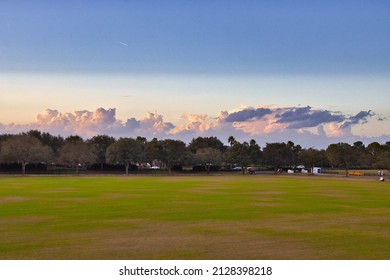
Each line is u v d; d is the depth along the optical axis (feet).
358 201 206.18
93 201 198.59
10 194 235.40
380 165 632.38
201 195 235.40
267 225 129.70
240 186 322.34
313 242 104.42
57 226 126.41
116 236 111.04
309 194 248.32
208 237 110.01
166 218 143.43
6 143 574.56
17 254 91.66
